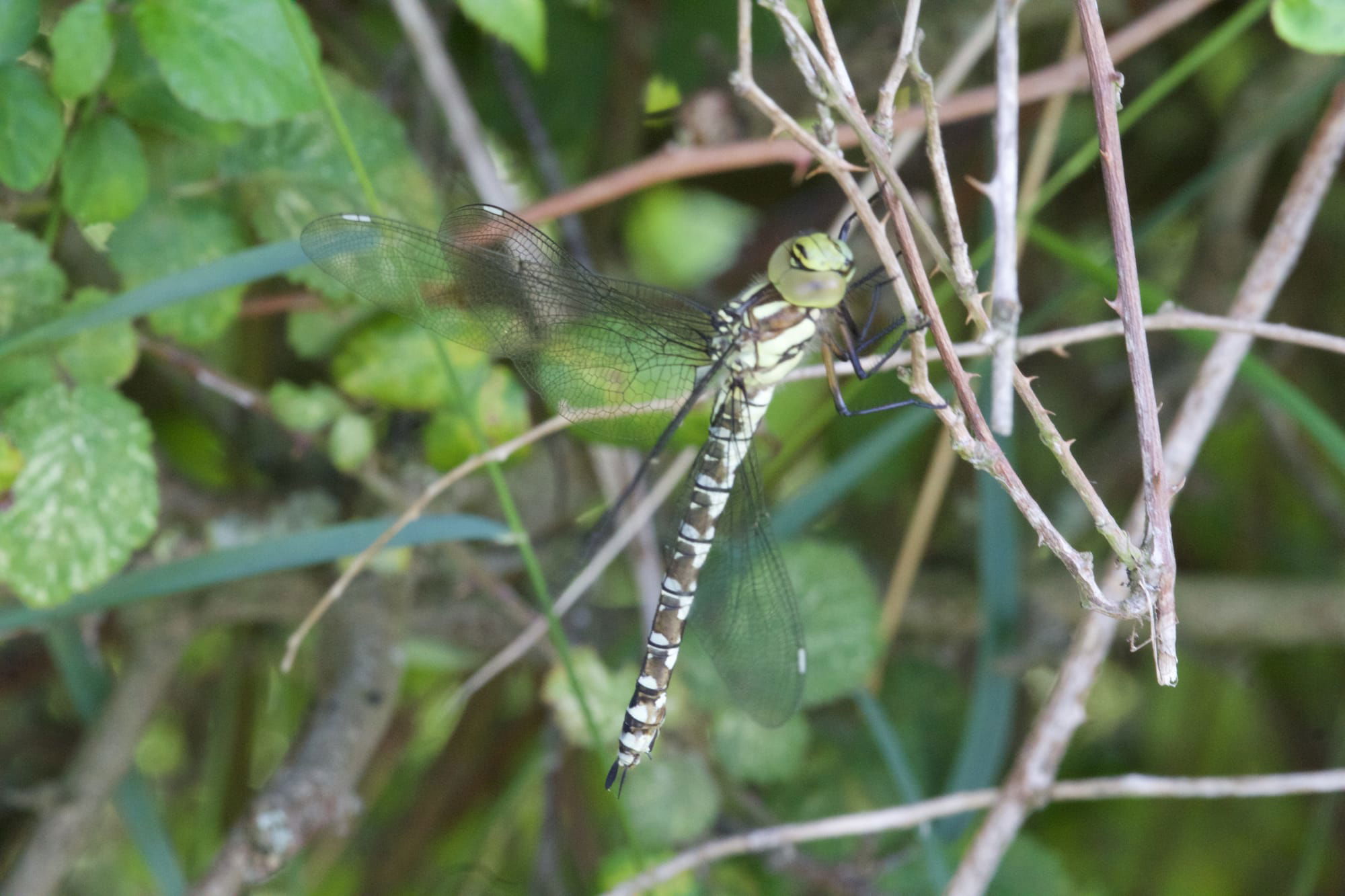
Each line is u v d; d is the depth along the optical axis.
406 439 1.82
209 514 1.82
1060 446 1.74
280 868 1.79
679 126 1.83
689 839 1.81
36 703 1.85
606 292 1.79
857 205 1.74
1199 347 1.79
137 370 1.82
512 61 1.83
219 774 1.85
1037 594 1.84
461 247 1.78
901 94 1.80
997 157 1.76
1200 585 1.85
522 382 1.80
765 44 1.83
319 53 1.78
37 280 1.77
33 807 1.80
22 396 1.77
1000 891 1.82
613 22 1.84
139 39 1.77
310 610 1.82
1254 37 1.85
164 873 1.80
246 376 1.83
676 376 1.79
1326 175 1.78
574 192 1.80
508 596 1.82
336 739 1.80
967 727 1.81
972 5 1.83
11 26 1.76
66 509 1.77
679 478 1.82
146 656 1.81
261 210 1.79
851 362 1.78
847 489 1.81
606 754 1.80
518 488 1.84
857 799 1.83
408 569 1.82
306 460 1.83
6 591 1.80
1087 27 1.74
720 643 1.79
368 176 1.78
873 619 1.82
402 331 1.80
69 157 1.77
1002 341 1.75
